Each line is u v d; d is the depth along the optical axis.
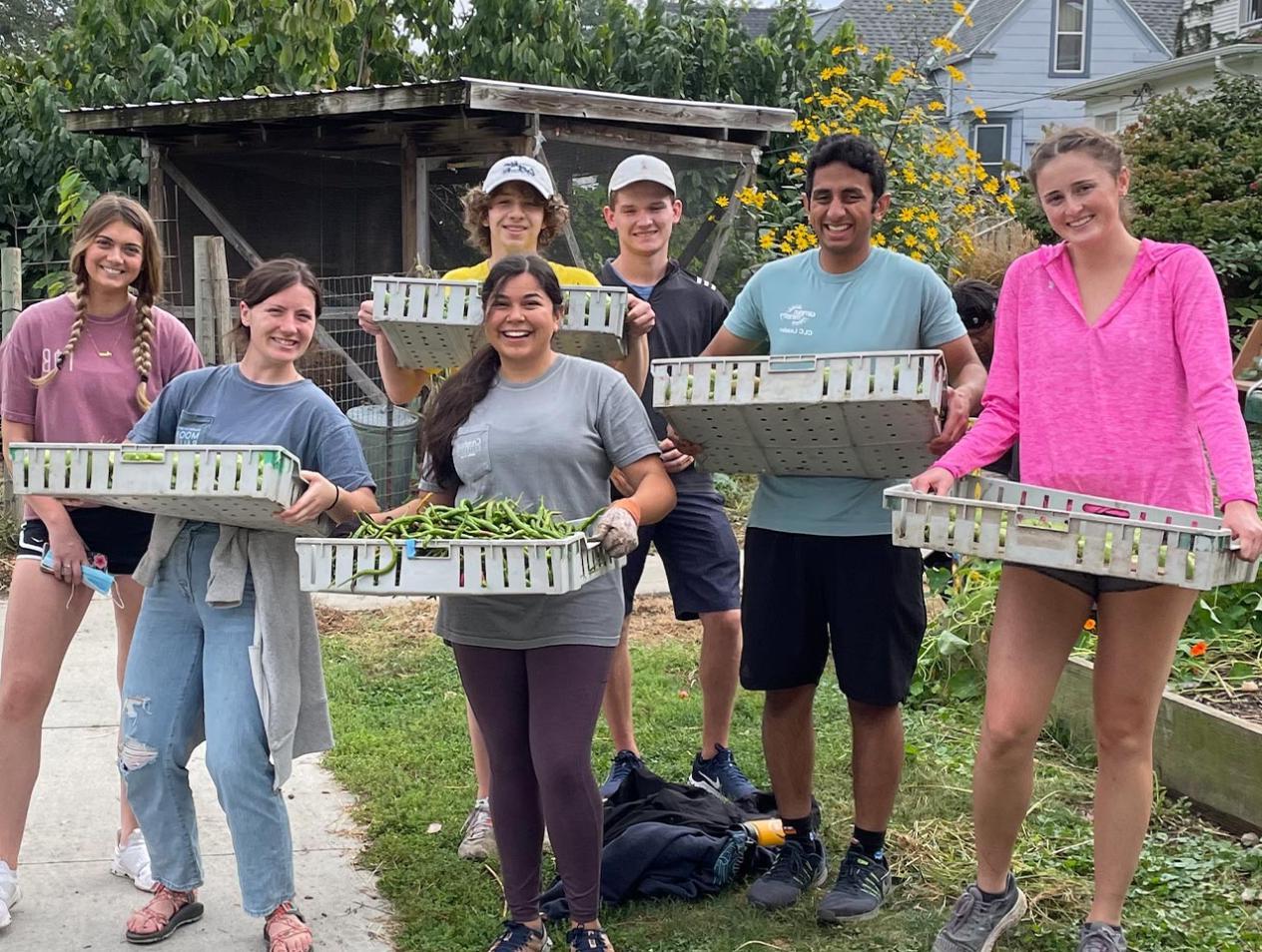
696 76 12.52
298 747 3.49
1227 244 12.01
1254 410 5.14
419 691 5.62
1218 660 4.98
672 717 5.25
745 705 5.39
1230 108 13.35
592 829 3.24
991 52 26.95
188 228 10.56
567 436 3.27
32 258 11.80
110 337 3.74
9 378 3.67
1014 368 3.33
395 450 8.78
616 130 9.34
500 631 3.23
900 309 3.55
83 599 3.71
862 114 11.50
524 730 3.32
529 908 3.35
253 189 10.38
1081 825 4.14
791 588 3.62
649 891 3.71
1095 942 3.16
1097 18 27.09
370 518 3.14
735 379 3.25
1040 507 3.19
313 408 3.43
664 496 3.25
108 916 3.67
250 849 3.36
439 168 9.70
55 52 12.37
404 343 3.83
